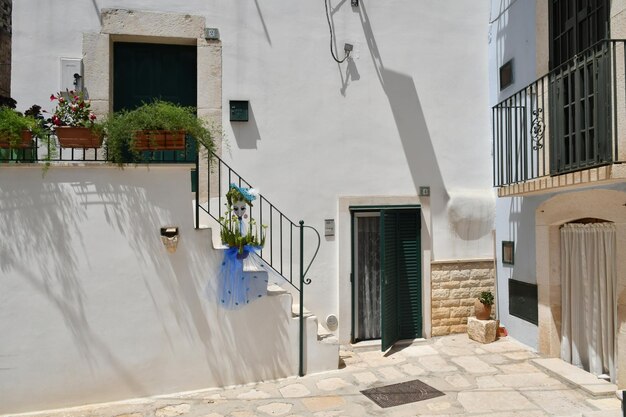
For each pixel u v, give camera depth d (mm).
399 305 6043
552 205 5121
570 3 4918
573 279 5023
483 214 6363
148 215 4320
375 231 6168
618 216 4203
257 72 5738
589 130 4293
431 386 4543
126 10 5363
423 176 6246
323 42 5953
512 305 5941
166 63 5734
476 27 6461
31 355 4051
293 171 5812
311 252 5836
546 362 5020
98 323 4199
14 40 5094
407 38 6242
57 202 4117
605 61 4082
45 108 5156
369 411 4020
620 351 4199
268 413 3996
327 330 5801
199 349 4480
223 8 5656
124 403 4203
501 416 3881
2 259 4004
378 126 6105
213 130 5312
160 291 4359
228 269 4570
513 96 5438
